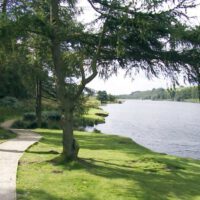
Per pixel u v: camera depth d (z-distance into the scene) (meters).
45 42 15.56
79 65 15.57
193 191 13.10
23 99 55.25
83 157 17.70
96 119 62.00
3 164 14.62
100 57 15.30
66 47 15.60
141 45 13.98
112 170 15.02
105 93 162.12
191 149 38.09
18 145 19.81
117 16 13.64
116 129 55.09
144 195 11.90
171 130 57.81
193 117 91.06
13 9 13.75
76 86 21.86
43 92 40.38
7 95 52.69
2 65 27.55
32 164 14.86
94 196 11.32
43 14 15.28
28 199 10.51
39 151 18.12
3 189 11.24
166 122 73.38
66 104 15.33
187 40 13.17
